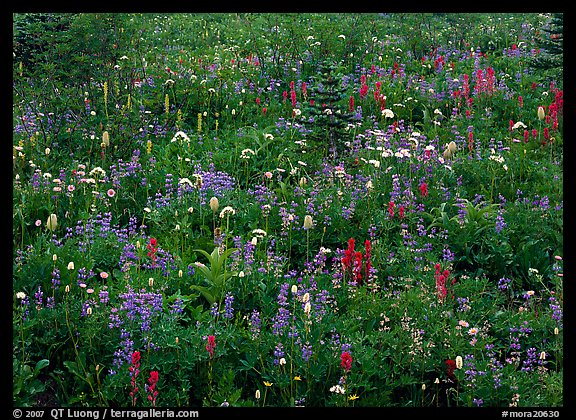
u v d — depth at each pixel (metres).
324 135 10.07
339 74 14.13
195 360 5.10
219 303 6.08
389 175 8.98
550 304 6.17
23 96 10.30
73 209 7.70
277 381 5.00
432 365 5.24
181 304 5.61
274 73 14.84
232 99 12.68
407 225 7.38
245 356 5.43
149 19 21.86
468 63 15.77
